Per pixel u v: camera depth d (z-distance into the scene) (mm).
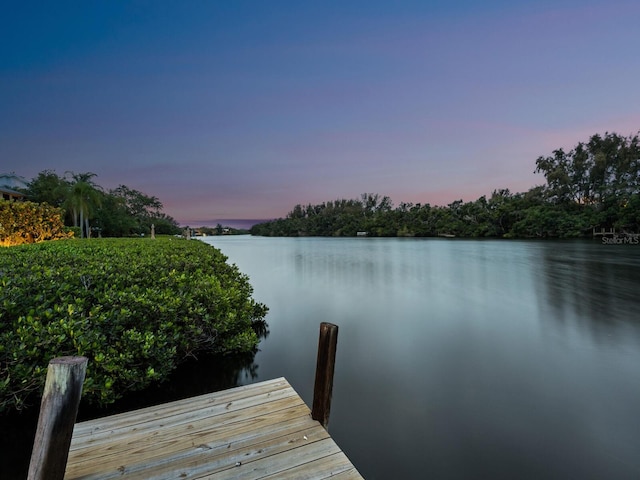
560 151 41312
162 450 1710
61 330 2354
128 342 2764
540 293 7363
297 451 1715
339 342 4391
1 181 33594
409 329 4934
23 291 2680
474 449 2234
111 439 1805
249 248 25516
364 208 66188
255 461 1633
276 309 6223
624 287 7852
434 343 4320
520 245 24344
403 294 7574
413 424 2539
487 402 2842
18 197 27453
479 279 9516
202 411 2115
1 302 2434
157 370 2996
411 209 52188
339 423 2559
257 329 5027
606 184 36875
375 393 3020
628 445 2244
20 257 4219
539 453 2178
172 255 5723
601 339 4352
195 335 3498
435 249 22234
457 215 45812
